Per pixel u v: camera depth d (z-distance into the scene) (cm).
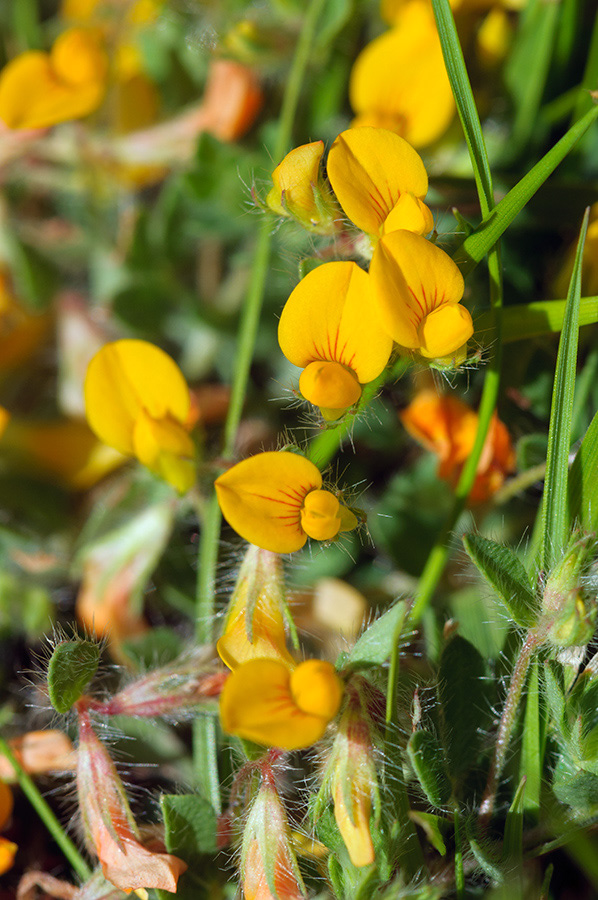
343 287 30
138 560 34
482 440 32
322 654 34
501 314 32
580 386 33
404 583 34
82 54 34
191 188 36
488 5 35
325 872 31
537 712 31
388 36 34
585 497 31
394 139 30
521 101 35
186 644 33
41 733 32
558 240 35
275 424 36
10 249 37
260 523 30
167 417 32
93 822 31
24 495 36
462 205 34
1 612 35
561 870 33
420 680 31
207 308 36
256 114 36
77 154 37
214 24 36
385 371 31
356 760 30
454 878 31
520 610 30
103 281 37
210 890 31
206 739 32
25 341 37
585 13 35
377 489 35
